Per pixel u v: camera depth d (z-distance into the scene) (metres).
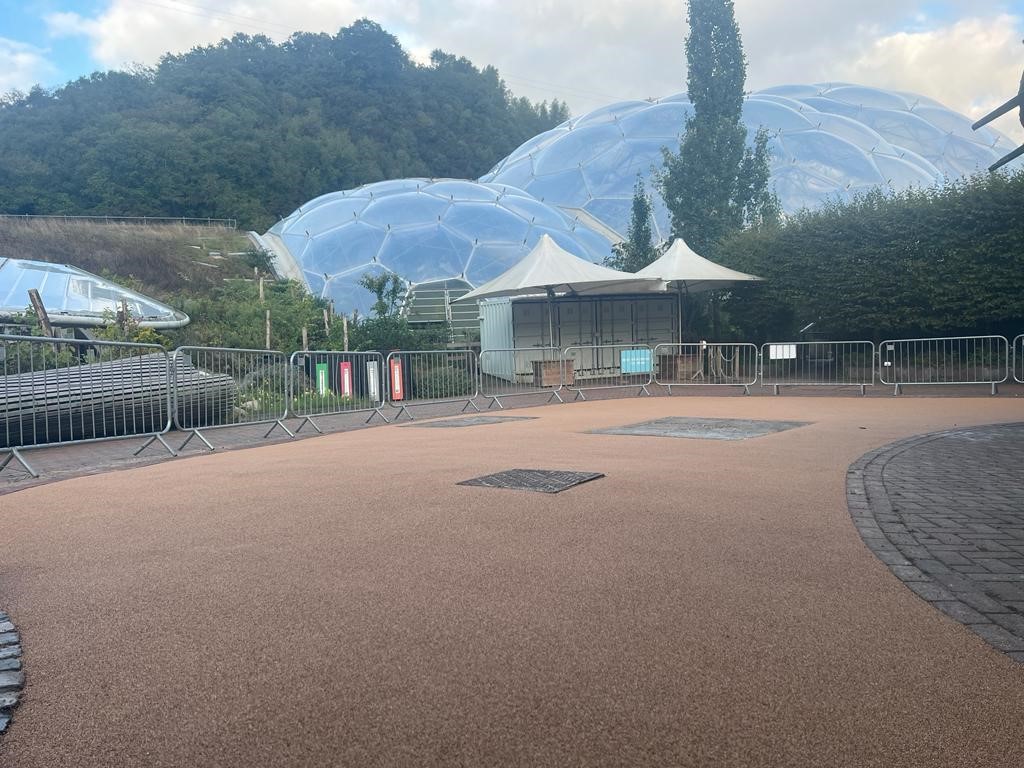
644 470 6.28
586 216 40.25
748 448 7.60
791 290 21.56
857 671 2.43
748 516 4.58
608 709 2.18
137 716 2.20
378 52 106.94
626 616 2.92
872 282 19.73
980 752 1.95
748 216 27.12
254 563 3.78
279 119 89.69
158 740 2.06
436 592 3.25
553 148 46.22
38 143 75.38
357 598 3.19
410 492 5.51
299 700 2.27
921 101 51.88
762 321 22.91
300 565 3.72
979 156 46.19
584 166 43.62
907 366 16.27
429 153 97.31
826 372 17.20
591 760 1.92
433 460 7.14
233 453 8.52
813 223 21.45
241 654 2.62
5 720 2.19
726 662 2.50
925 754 1.94
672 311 23.95
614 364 22.89
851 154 39.91
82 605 3.21
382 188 39.31
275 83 100.38
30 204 68.50
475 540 4.10
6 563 3.94
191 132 78.12
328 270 31.64
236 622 2.94
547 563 3.64
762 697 2.25
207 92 89.62
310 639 2.75
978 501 4.99
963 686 2.32
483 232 32.78
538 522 4.47
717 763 1.90
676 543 3.97
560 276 19.52
